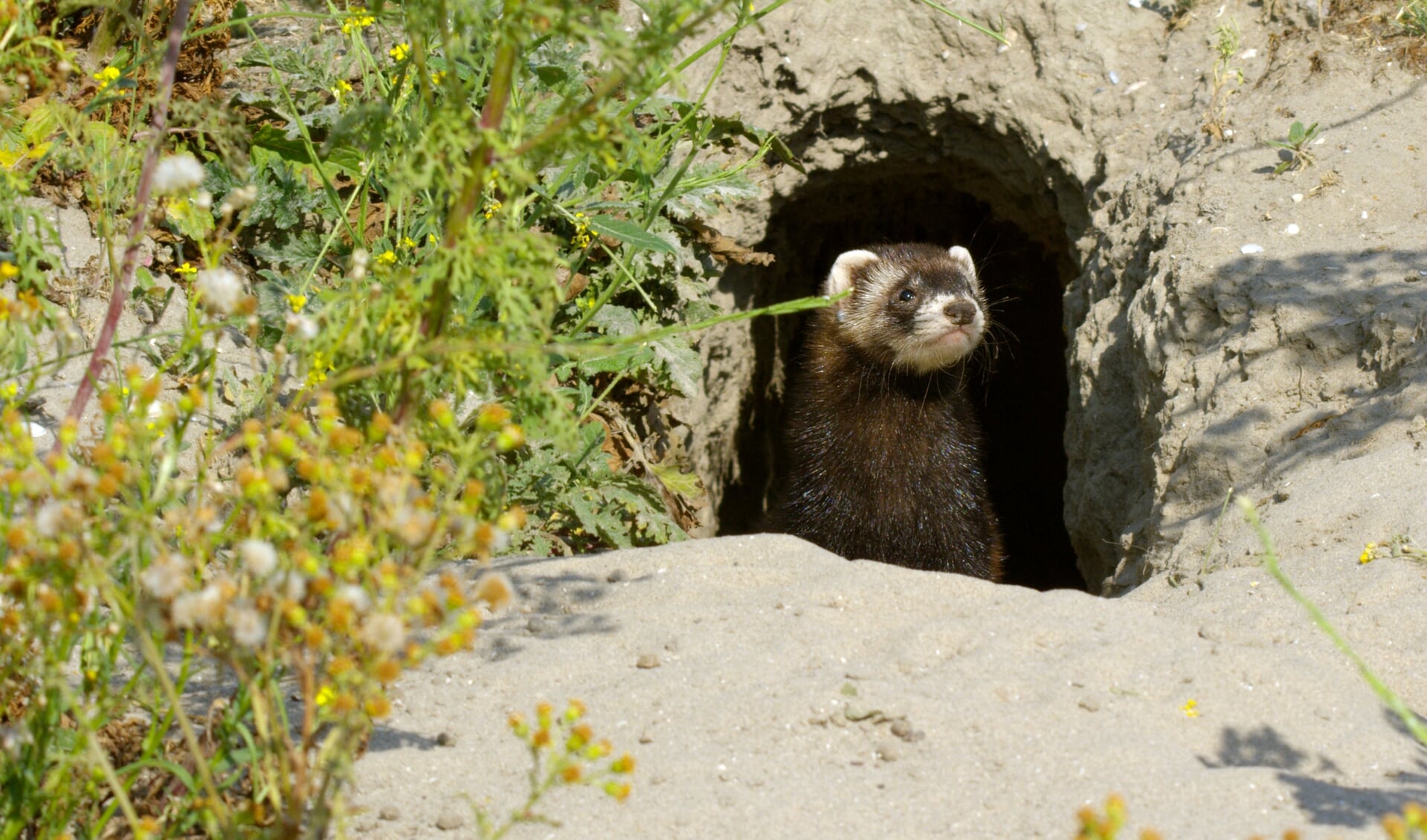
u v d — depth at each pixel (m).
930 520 14.38
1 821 5.01
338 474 4.88
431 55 8.84
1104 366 12.95
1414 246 11.00
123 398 6.25
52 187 10.52
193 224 5.93
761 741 6.21
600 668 6.98
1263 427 10.20
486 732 6.39
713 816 5.65
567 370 10.93
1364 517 8.56
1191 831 5.38
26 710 5.48
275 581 4.84
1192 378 10.98
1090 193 14.38
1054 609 7.43
